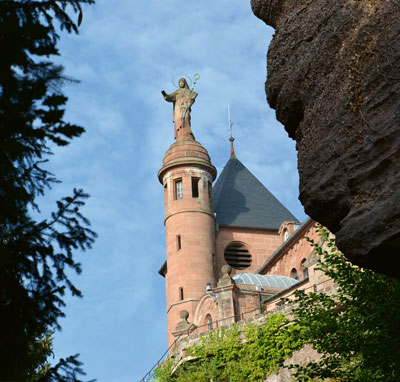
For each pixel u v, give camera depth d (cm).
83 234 724
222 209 5403
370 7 1247
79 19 703
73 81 682
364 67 1216
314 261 3191
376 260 1149
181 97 5372
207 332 3303
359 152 1184
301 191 1308
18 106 664
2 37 669
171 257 4878
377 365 1625
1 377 684
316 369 1753
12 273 708
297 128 1417
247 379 3061
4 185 685
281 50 1414
